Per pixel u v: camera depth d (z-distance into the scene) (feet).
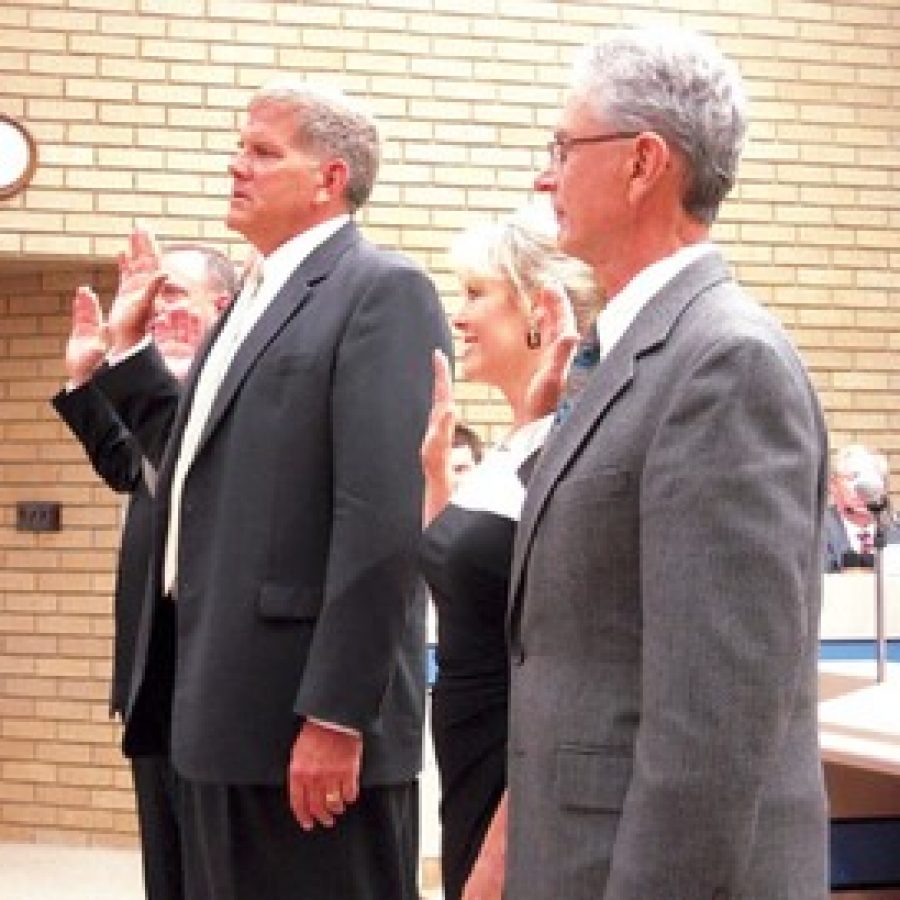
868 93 24.61
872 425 24.53
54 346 22.80
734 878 5.38
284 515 9.04
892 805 9.72
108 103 21.75
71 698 22.63
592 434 6.07
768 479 5.45
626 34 6.42
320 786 8.75
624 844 5.46
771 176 24.22
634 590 5.90
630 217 6.38
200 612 9.13
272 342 9.29
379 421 8.94
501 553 8.02
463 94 22.82
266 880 9.09
